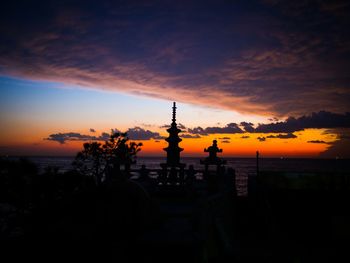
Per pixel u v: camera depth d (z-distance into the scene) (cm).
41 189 998
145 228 972
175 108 1753
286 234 1658
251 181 1939
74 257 882
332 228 1669
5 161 983
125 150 1468
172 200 1584
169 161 1703
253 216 1778
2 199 949
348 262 1427
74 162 1352
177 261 872
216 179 1762
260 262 1366
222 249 1042
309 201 1758
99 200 1016
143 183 1778
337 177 1753
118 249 888
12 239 930
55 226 952
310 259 1425
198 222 923
